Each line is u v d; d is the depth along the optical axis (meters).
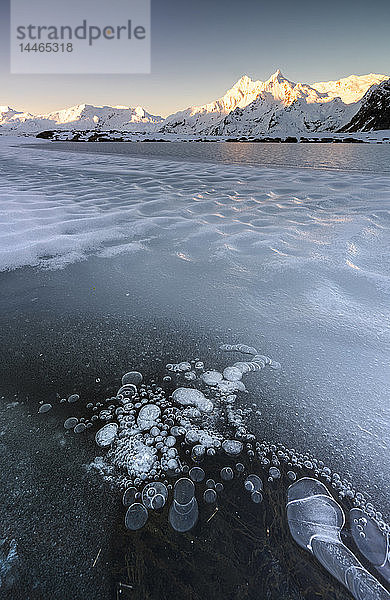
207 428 1.36
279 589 0.88
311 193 6.17
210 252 3.25
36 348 1.84
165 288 2.54
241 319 2.13
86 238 3.61
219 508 1.07
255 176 8.77
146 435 1.33
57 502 1.08
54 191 6.36
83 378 1.63
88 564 0.93
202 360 1.76
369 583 0.89
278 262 2.96
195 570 0.92
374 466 1.21
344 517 1.05
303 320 2.11
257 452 1.27
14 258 3.08
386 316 2.12
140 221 4.25
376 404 1.47
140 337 1.95
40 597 0.86
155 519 1.04
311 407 1.47
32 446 1.27
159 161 13.67
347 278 2.64
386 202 5.25
